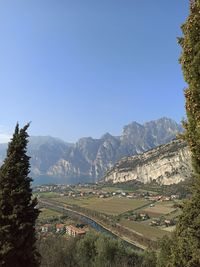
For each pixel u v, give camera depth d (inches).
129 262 2511.1
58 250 2313.0
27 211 759.1
